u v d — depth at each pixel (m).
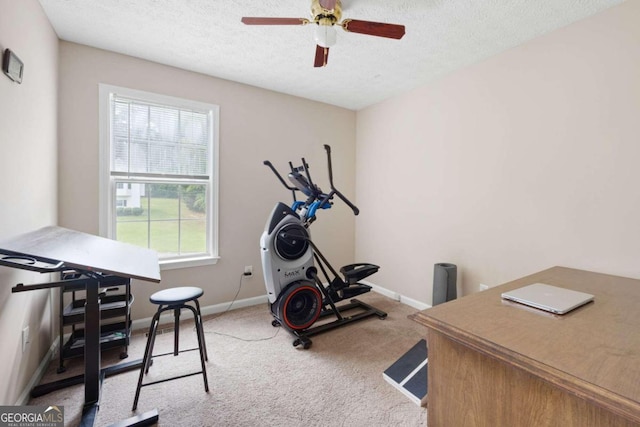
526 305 1.25
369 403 1.71
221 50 2.44
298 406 1.69
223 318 2.90
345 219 4.02
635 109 1.77
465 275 2.76
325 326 2.63
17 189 1.53
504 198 2.44
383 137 3.65
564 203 2.09
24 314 1.64
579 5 1.83
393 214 3.53
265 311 3.09
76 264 1.30
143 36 2.24
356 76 2.93
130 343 2.38
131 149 2.61
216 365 2.09
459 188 2.79
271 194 3.33
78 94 2.35
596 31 1.91
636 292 1.47
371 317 2.95
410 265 3.32
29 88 1.69
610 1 1.79
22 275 1.61
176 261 2.79
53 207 2.17
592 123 1.94
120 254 1.74
